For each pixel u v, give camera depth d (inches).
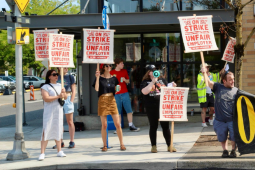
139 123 430.9
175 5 431.5
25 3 285.1
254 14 398.6
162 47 434.3
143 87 271.3
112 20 386.3
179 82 431.2
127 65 440.5
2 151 324.2
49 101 267.4
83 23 394.9
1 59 1510.8
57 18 397.1
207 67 387.5
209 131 361.4
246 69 402.9
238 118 236.7
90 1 442.0
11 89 1373.0
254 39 400.2
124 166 244.7
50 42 274.8
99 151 298.4
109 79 294.5
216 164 233.3
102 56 291.6
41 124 523.5
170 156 258.2
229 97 239.5
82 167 249.3
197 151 271.3
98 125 430.6
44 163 256.5
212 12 372.5
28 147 336.8
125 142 338.6
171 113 268.5
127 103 397.4
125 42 439.8
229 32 414.3
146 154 273.0
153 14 382.6
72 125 319.9
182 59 430.3
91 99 442.0
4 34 1483.8
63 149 316.2
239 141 235.5
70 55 282.8
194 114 422.9
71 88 318.3
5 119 601.9
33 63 1573.6
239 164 230.7
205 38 259.6
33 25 398.6
